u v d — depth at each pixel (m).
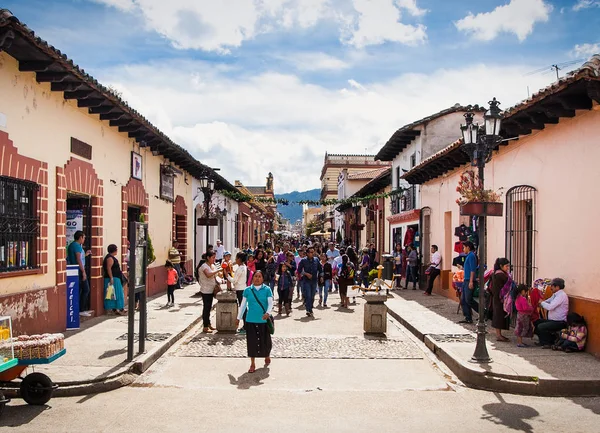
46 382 6.97
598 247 9.16
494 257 13.70
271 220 74.00
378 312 12.26
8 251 9.43
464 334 11.43
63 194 11.42
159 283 19.50
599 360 8.88
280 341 11.47
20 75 9.69
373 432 6.13
